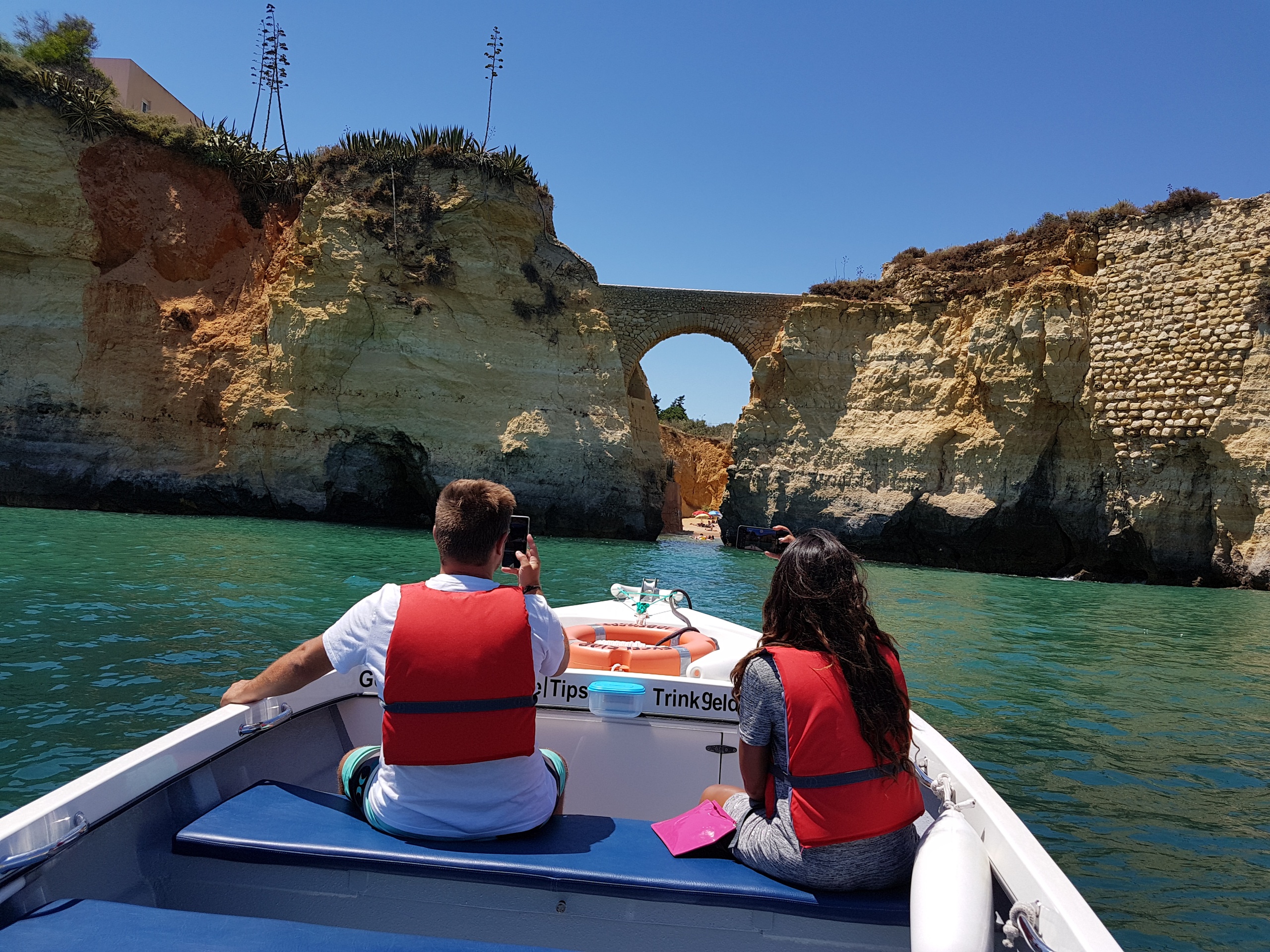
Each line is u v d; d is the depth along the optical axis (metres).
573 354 30.95
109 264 27.81
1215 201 24.05
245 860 2.46
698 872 2.47
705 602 12.91
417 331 28.47
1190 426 23.48
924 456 28.72
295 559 14.80
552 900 2.44
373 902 2.47
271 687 2.86
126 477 26.22
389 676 2.53
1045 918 2.09
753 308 34.03
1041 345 26.06
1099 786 5.54
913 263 31.92
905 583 19.33
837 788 2.36
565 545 24.38
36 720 5.49
